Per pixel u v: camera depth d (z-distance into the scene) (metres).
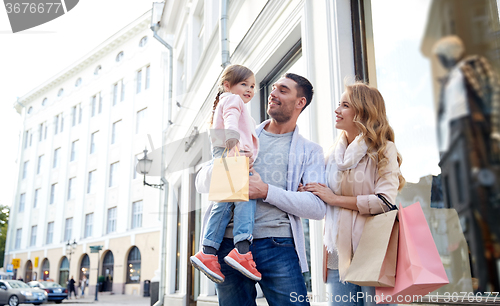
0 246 34.78
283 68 4.06
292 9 3.63
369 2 2.93
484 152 2.64
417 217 1.48
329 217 1.75
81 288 22.14
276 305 1.63
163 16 10.76
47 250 27.69
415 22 2.49
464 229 2.65
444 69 2.47
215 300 5.10
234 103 1.70
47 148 30.73
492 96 2.49
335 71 2.88
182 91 9.27
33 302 15.60
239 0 5.27
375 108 1.75
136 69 23.09
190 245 7.35
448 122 2.60
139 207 21.02
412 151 2.59
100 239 23.14
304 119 3.37
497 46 2.18
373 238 1.52
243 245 1.56
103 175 24.08
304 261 1.73
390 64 2.77
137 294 20.45
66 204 27.03
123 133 22.97
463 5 2.16
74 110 29.06
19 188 32.94
